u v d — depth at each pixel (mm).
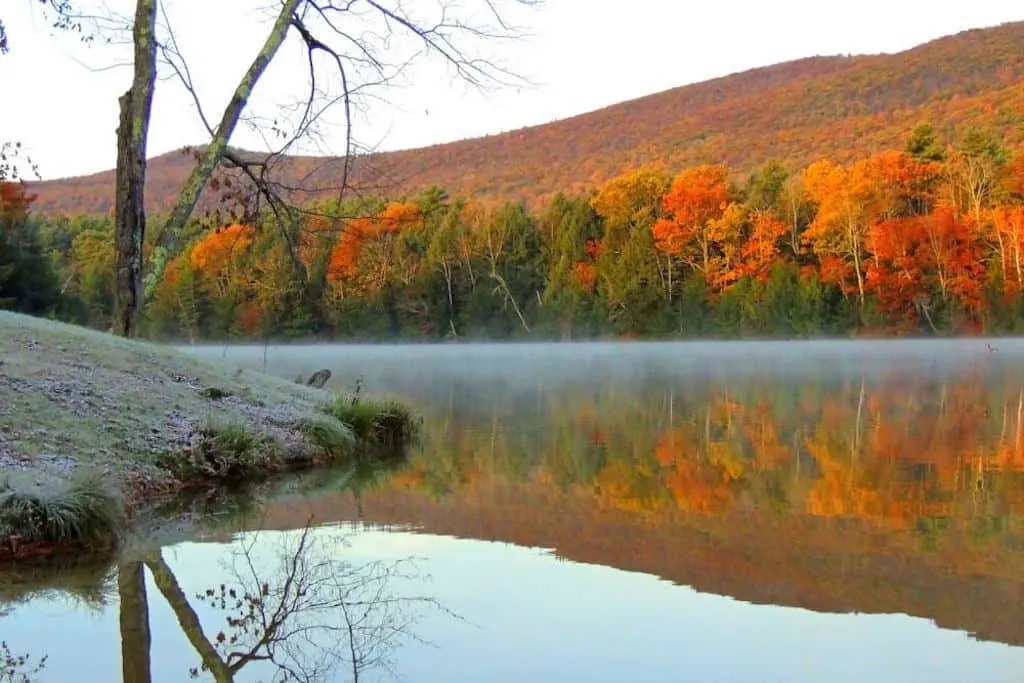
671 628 4902
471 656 4535
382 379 25734
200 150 13859
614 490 8672
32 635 4945
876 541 6609
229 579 5902
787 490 8547
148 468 8859
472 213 58312
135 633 4969
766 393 19438
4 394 9297
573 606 5234
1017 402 16516
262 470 9844
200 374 12469
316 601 5434
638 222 55594
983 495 8188
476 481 9273
